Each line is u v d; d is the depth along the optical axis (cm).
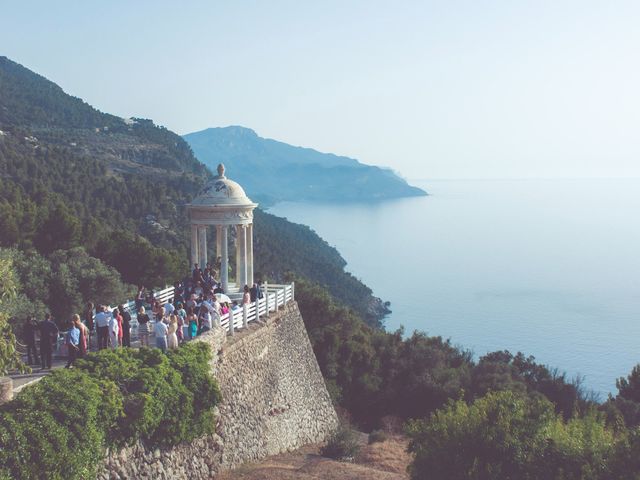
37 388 1568
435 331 19388
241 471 2556
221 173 3709
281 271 14400
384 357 6775
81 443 1534
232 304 3406
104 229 6550
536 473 1880
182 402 2078
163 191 12962
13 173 10312
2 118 16875
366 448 3869
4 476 1323
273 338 3384
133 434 1784
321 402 4075
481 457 1959
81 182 11706
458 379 6538
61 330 3928
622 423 2117
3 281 2078
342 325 6844
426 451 2083
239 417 2734
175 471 2069
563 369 15012
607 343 17875
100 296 4203
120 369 1878
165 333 2309
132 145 18850
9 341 1817
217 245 3969
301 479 2584
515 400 2075
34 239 5394
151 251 5422
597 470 1828
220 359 2605
